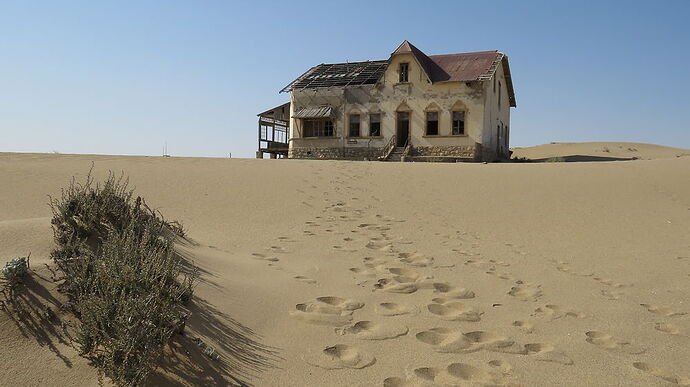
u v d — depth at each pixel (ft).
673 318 17.85
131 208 21.70
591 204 41.06
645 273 24.04
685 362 14.07
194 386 10.94
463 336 15.34
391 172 54.34
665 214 38.19
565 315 17.85
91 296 11.53
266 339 14.33
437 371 12.96
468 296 19.69
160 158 62.23
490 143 100.63
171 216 34.12
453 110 96.22
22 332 11.10
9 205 33.47
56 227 16.93
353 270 22.74
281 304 17.26
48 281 12.81
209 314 14.76
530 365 13.52
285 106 115.55
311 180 49.01
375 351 14.03
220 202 39.27
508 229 34.35
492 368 13.25
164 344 11.43
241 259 23.25
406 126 103.55
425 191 45.93
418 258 25.72
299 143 107.65
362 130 102.73
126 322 10.85
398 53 99.25
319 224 34.06
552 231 33.83
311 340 14.56
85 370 10.53
